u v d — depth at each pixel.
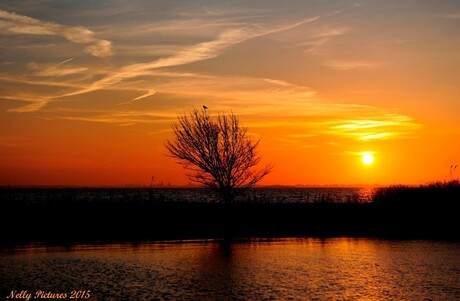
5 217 45.47
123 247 35.66
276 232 45.34
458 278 25.42
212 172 50.31
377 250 35.34
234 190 50.81
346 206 54.97
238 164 50.94
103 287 22.78
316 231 46.12
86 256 31.31
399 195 56.12
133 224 47.19
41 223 45.09
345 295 21.75
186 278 24.97
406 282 24.41
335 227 48.56
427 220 52.78
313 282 24.27
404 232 46.25
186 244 37.69
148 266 28.05
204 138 50.56
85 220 47.06
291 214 52.19
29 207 48.25
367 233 45.75
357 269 27.78
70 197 51.75
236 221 50.19
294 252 34.09
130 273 26.00
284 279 24.94
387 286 23.53
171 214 49.47
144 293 21.70
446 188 55.53
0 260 29.56
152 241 39.06
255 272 26.67
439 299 21.22
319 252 34.09
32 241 38.19
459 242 40.19
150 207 50.22
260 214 51.41
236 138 51.16
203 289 22.61
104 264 28.52
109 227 45.38
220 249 35.19
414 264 29.38
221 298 21.00
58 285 23.02
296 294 21.84
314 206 54.50
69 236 40.69
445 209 53.75
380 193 57.53
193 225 47.72
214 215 50.12
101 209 48.97
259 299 20.91
